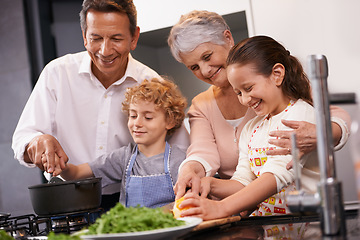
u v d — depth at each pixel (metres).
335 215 0.84
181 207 1.13
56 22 3.78
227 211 1.13
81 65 1.82
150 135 1.72
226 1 2.22
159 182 1.70
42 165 1.56
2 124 3.88
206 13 1.61
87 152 1.84
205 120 1.76
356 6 2.06
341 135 1.40
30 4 3.75
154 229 0.91
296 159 0.86
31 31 3.77
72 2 3.74
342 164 1.88
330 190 0.84
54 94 1.84
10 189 3.85
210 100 1.77
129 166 1.74
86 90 1.83
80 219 1.34
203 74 1.61
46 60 3.76
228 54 1.50
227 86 1.68
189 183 1.40
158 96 1.71
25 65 3.77
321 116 0.82
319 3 2.11
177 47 1.60
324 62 0.82
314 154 1.38
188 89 2.50
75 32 3.76
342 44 2.08
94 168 1.75
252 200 1.19
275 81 1.42
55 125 1.86
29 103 1.85
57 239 0.84
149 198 1.69
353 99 1.94
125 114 1.84
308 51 2.13
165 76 2.29
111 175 1.76
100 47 1.60
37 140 1.57
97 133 1.83
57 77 1.84
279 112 1.46
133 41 1.74
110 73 1.71
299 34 2.14
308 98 1.50
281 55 1.45
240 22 2.30
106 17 1.55
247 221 1.14
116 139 1.83
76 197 1.26
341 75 2.08
